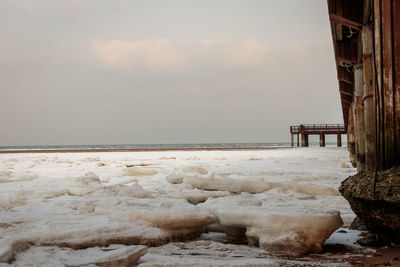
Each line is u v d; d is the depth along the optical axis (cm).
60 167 1534
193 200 650
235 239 462
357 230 512
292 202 657
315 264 363
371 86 693
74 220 465
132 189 657
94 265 329
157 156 2712
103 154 3362
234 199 520
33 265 326
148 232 432
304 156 2386
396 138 430
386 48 444
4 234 401
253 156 2425
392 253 389
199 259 364
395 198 384
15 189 815
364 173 443
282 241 401
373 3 461
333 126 5703
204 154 2997
